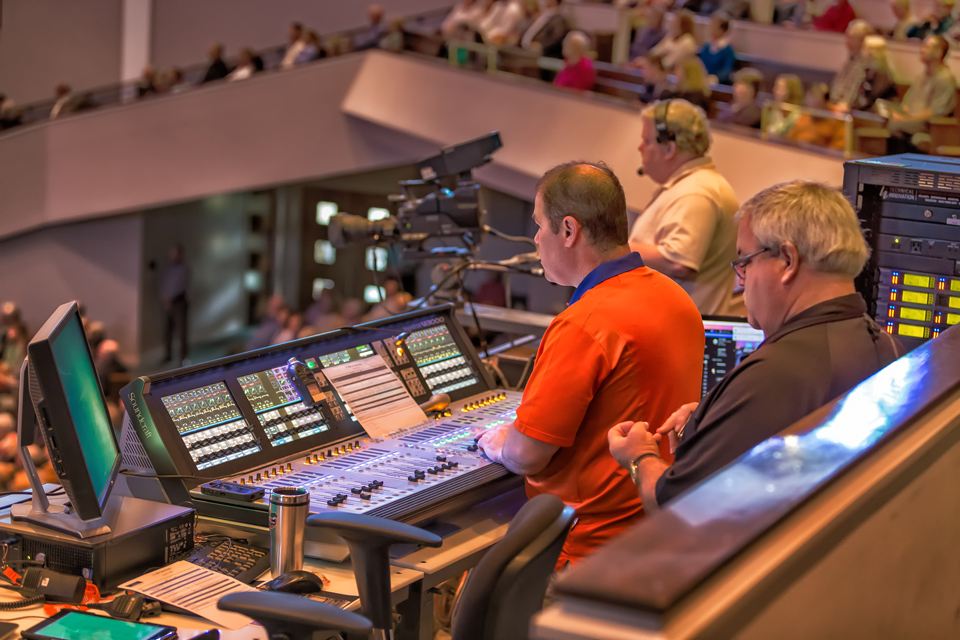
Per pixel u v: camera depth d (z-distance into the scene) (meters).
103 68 12.54
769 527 0.74
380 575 1.57
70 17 12.27
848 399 1.08
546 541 1.35
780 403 1.39
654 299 1.91
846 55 7.38
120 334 10.84
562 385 1.84
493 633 1.31
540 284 9.64
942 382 1.15
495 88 8.34
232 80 9.86
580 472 1.90
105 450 1.74
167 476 1.88
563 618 0.65
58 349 1.54
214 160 9.91
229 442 1.99
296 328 9.50
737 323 2.53
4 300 10.20
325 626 1.26
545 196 1.99
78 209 10.05
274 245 12.59
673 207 2.83
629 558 0.68
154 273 11.03
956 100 5.59
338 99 9.72
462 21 9.17
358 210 12.07
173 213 11.27
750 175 6.10
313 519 1.58
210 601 1.56
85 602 1.55
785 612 0.77
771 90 7.85
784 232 1.47
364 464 2.05
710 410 1.48
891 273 2.03
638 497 1.90
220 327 12.38
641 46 7.92
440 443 2.20
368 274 12.30
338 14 12.28
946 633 1.26
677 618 0.63
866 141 5.57
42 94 12.27
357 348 2.36
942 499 1.16
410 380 2.43
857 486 0.86
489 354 3.05
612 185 1.96
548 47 8.40
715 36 7.35
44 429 1.55
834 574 0.87
